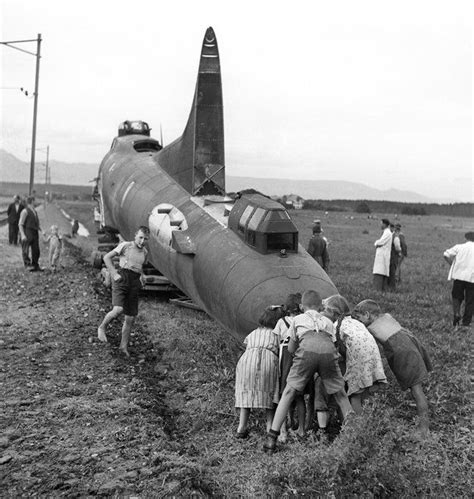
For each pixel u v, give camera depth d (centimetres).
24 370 743
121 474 475
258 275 694
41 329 944
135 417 592
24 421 579
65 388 679
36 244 1512
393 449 470
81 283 1315
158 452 515
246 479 483
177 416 626
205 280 787
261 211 748
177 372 763
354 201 15025
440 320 1143
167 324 1003
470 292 1084
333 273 1759
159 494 441
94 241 2547
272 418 580
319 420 575
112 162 1538
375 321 620
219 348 859
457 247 1094
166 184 1141
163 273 1041
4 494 446
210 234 834
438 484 476
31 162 2888
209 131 993
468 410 668
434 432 592
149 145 1551
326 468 446
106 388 681
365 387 576
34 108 2861
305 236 3431
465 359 873
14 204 2098
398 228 1467
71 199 12888
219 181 996
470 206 12875
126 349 838
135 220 1170
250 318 672
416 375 597
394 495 448
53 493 447
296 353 546
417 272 1903
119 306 827
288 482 456
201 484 458
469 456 546
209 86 986
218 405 651
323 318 558
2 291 1255
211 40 982
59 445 529
